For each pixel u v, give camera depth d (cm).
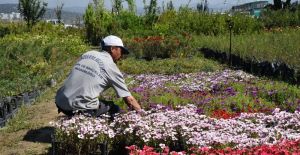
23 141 867
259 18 3375
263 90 1191
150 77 1577
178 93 1180
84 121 732
